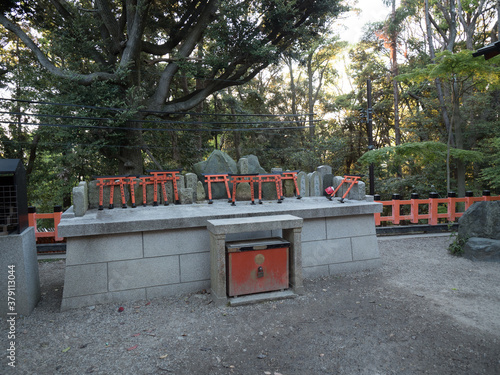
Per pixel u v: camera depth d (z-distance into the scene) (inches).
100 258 228.1
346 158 1214.3
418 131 899.4
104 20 645.9
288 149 1155.3
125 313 213.0
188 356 163.3
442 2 917.2
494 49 216.7
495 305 217.3
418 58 983.6
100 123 660.1
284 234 252.4
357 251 296.8
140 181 313.1
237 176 319.3
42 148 784.3
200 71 738.8
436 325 190.5
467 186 802.2
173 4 778.8
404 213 784.9
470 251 333.1
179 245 245.3
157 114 745.0
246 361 158.9
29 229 227.9
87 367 154.9
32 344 175.8
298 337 180.5
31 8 694.5
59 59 798.5
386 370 150.7
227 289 231.3
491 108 826.8
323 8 783.7
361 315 205.3
